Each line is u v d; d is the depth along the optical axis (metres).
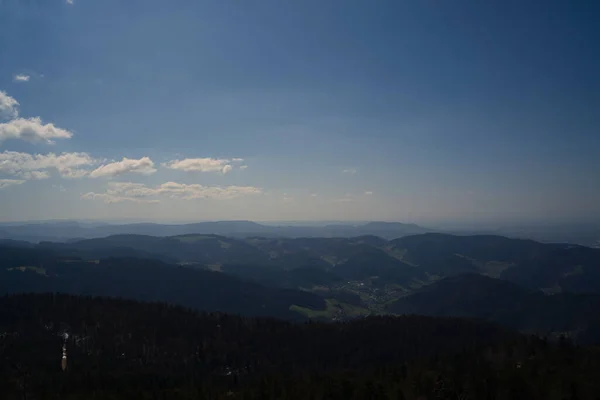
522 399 106.56
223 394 131.25
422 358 157.12
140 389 133.00
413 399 114.88
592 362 123.69
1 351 154.12
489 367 130.38
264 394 125.25
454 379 121.31
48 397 124.19
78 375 141.88
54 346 165.50
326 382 131.88
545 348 142.75
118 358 166.88
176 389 137.50
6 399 123.38
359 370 157.75
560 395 104.81
